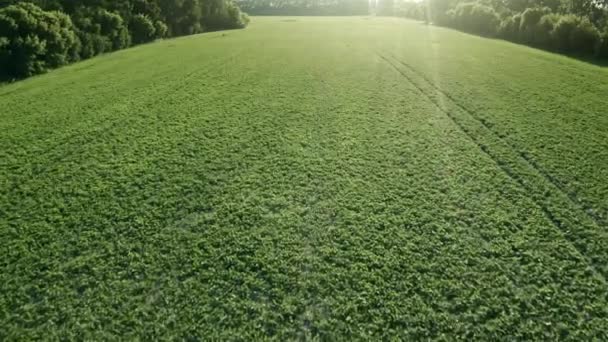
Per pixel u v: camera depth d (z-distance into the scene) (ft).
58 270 19.90
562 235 22.08
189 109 45.75
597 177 28.22
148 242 21.94
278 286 18.83
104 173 30.07
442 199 25.72
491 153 32.40
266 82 58.44
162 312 17.40
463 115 41.83
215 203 25.75
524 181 27.86
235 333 16.40
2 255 21.02
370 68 67.36
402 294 18.22
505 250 20.93
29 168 31.07
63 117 43.34
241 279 19.24
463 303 17.69
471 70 64.08
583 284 18.63
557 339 15.92
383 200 25.73
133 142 36.04
